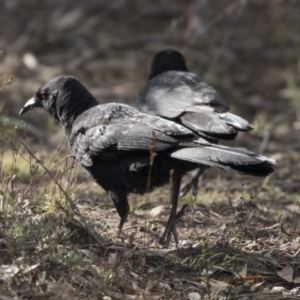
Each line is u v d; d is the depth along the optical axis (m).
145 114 9.52
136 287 8.04
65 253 7.88
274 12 27.75
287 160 16.52
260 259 9.37
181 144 8.88
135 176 9.40
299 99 21.50
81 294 7.68
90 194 12.38
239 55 24.72
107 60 23.83
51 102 10.41
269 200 12.88
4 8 26.36
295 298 8.35
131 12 27.05
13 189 9.21
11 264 7.82
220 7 26.94
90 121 9.77
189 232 10.40
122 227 9.79
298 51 24.00
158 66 14.20
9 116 18.31
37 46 24.31
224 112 11.84
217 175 14.95
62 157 14.55
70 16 25.88
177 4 27.58
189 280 8.59
